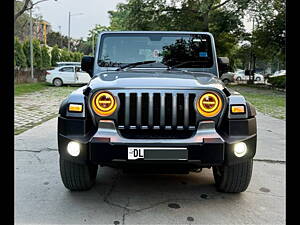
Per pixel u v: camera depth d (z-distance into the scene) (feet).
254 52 85.20
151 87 8.43
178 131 8.52
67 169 9.44
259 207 9.34
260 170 12.87
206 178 11.82
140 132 8.49
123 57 12.66
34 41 73.87
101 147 8.16
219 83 9.43
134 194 10.16
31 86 56.80
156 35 12.73
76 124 8.39
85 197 9.84
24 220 8.32
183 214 8.82
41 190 10.34
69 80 61.16
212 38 12.81
